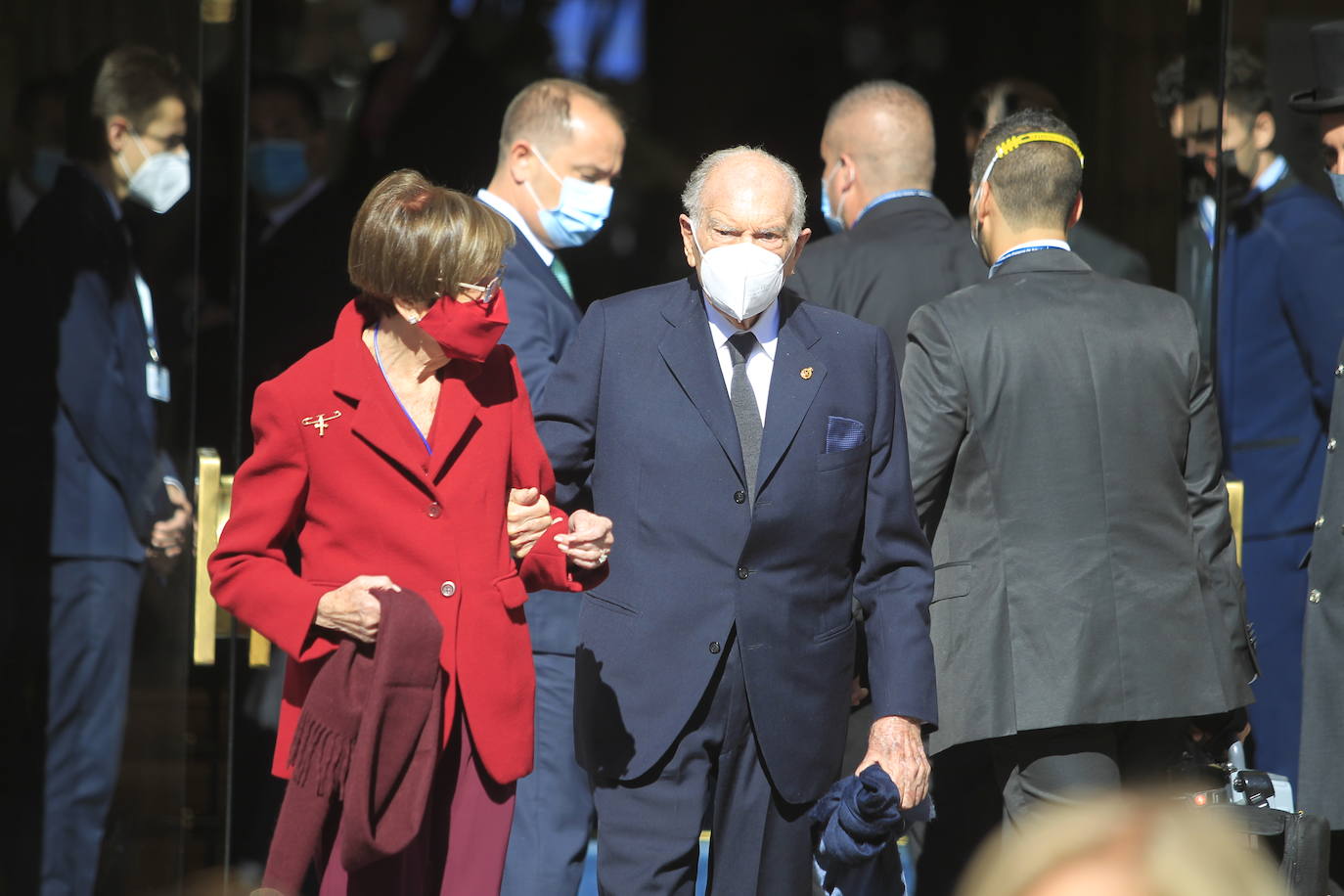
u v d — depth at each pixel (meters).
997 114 19.20
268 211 18.69
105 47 14.92
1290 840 11.30
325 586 9.99
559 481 11.62
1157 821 3.64
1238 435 17.86
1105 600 12.20
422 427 10.16
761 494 11.23
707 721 11.23
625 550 11.40
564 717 14.77
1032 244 12.88
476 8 25.64
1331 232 17.39
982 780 14.30
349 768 9.69
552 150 15.30
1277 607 17.78
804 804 11.39
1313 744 13.80
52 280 14.91
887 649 11.35
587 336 11.79
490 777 10.12
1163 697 12.20
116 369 14.99
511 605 10.13
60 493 14.91
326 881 10.19
